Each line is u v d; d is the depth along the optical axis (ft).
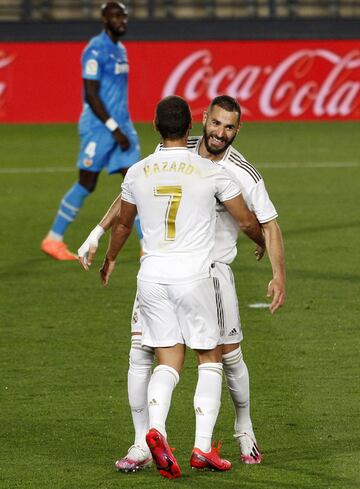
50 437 66.03
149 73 269.23
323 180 185.78
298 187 178.40
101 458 62.28
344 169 198.29
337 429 66.59
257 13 303.48
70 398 73.97
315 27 268.21
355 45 268.62
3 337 90.74
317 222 146.41
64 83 270.67
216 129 58.95
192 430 67.21
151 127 263.08
